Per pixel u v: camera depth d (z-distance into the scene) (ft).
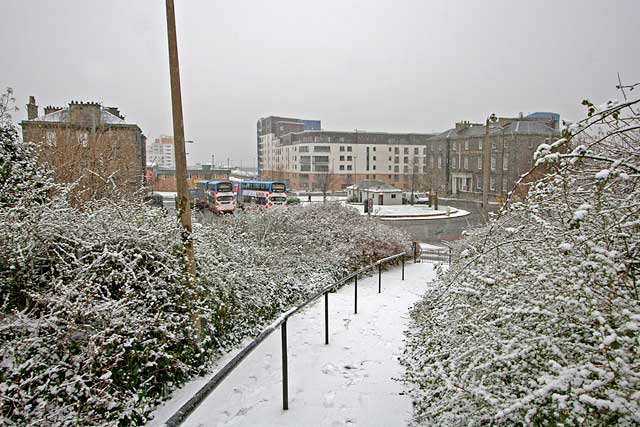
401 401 13.83
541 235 11.32
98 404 11.45
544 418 7.74
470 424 8.59
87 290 13.67
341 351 18.67
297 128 364.38
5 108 25.84
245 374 16.46
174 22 16.44
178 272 17.43
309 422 12.77
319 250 36.94
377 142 282.77
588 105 9.49
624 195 11.04
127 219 19.12
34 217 15.48
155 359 14.38
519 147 139.03
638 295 7.99
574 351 8.08
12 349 11.47
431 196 155.53
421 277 38.60
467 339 10.51
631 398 6.41
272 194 118.32
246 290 22.91
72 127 64.85
